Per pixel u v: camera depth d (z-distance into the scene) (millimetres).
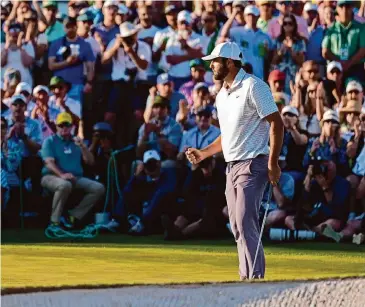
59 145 27828
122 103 28969
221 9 29656
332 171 26531
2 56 29250
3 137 28031
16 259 22203
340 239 26141
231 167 16641
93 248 24562
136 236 27406
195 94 28234
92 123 29062
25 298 13289
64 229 27312
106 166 28328
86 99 29125
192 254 23500
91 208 27750
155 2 29609
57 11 29688
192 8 29906
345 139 27188
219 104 16703
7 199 28141
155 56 29250
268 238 26484
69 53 29125
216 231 26922
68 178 27391
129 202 27797
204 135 27703
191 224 26703
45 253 23391
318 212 26625
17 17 29547
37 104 28578
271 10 29297
